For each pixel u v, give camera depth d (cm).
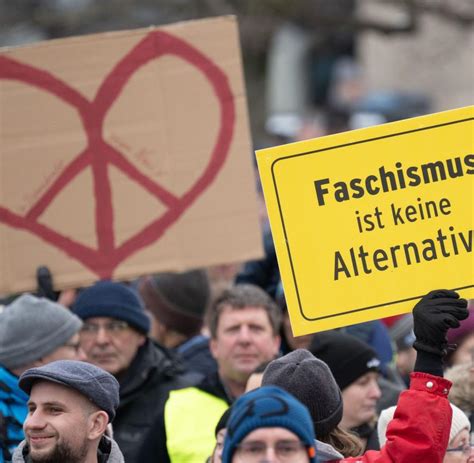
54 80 1459
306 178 1130
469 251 1130
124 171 1451
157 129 1453
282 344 1555
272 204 1129
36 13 3077
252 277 1739
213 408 1403
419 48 3884
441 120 1140
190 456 1377
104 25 3111
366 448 1363
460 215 1134
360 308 1123
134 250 1441
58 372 1106
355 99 4059
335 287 1124
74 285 1442
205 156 1447
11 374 1345
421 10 2777
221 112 1449
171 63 1455
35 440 1103
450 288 1128
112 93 1455
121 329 1480
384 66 4091
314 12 2836
